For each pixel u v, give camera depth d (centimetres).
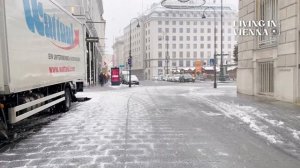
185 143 800
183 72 9281
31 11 937
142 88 3550
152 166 618
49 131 959
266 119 1145
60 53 1261
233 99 1902
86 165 625
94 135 895
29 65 915
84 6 3572
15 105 864
